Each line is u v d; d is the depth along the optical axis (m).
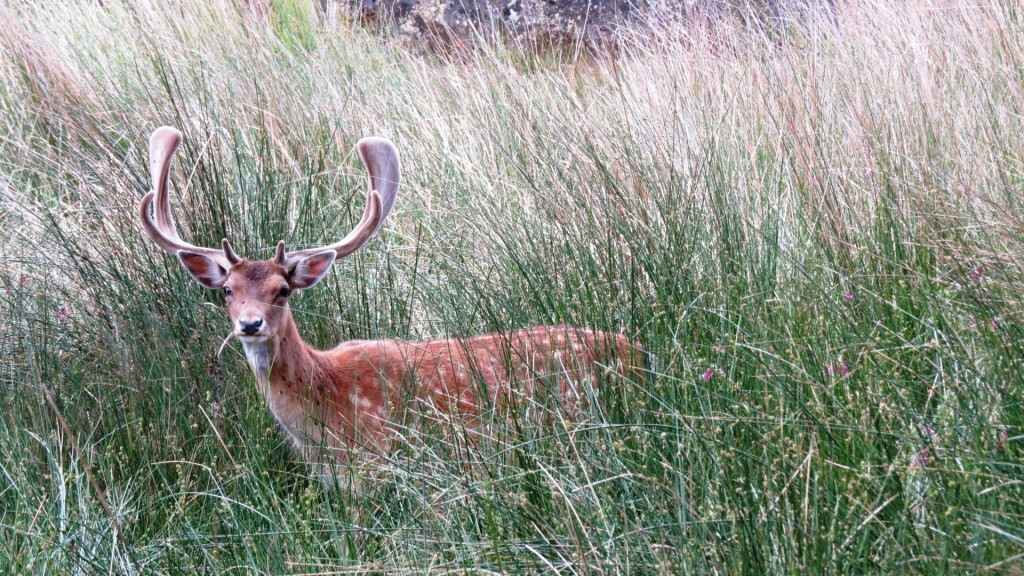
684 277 9.29
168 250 8.53
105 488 7.88
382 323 10.04
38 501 7.59
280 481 8.41
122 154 12.24
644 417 7.60
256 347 8.12
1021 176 10.19
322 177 12.40
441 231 11.76
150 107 13.36
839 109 12.12
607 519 6.50
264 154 12.25
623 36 16.92
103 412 8.65
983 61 12.77
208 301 9.88
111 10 16.62
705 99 12.98
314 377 8.23
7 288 9.90
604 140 11.84
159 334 9.29
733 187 10.91
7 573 6.86
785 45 14.43
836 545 5.94
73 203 11.77
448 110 14.30
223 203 10.50
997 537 5.73
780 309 8.86
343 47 17.72
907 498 6.14
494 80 14.72
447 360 8.59
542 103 13.55
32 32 15.03
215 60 14.89
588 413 7.74
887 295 8.73
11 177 12.42
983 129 11.17
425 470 7.82
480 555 6.54
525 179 11.68
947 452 6.43
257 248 10.35
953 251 8.58
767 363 7.81
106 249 10.21
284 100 13.80
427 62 18.80
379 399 8.38
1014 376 7.06
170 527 7.49
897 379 7.51
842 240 9.45
